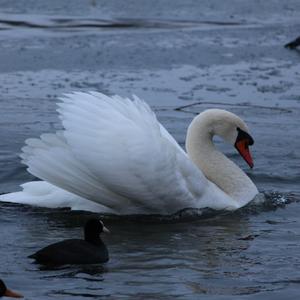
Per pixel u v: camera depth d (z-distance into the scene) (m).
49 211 14.26
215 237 13.28
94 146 13.60
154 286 10.99
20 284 10.86
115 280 11.16
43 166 13.73
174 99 22.86
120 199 14.06
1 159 17.02
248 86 24.42
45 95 22.95
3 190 15.47
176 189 14.06
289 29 33.09
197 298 10.64
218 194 14.73
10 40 29.70
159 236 13.27
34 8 35.81
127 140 13.73
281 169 17.16
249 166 15.85
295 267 11.88
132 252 12.41
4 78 24.61
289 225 14.02
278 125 20.67
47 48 28.50
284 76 25.72
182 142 18.97
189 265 11.90
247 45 29.89
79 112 13.80
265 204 15.12
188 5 37.50
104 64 26.55
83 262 11.66
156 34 31.31
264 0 39.19
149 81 24.58
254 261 12.14
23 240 12.80
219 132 15.46
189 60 27.34
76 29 31.92
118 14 35.19
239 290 10.95
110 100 14.17
